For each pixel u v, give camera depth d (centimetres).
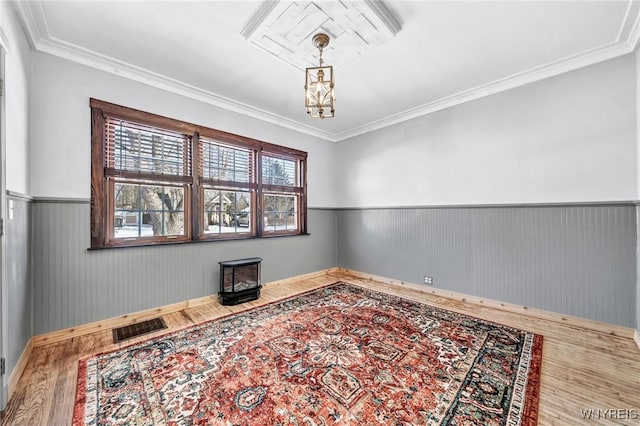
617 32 220
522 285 295
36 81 222
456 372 185
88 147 250
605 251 248
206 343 226
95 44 232
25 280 202
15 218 182
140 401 157
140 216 286
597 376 180
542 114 282
